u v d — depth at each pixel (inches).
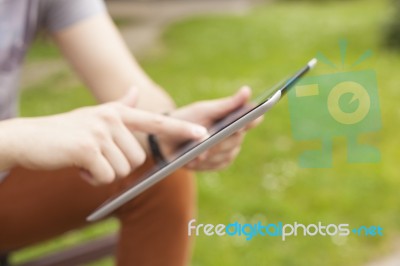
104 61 50.3
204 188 113.7
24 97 210.1
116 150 33.4
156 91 50.9
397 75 199.6
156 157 42.1
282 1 465.7
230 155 43.8
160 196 41.3
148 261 42.4
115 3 486.6
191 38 309.1
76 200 41.6
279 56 251.3
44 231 42.8
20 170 42.1
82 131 32.7
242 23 343.3
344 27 301.0
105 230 100.3
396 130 144.2
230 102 44.1
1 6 45.0
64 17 50.2
